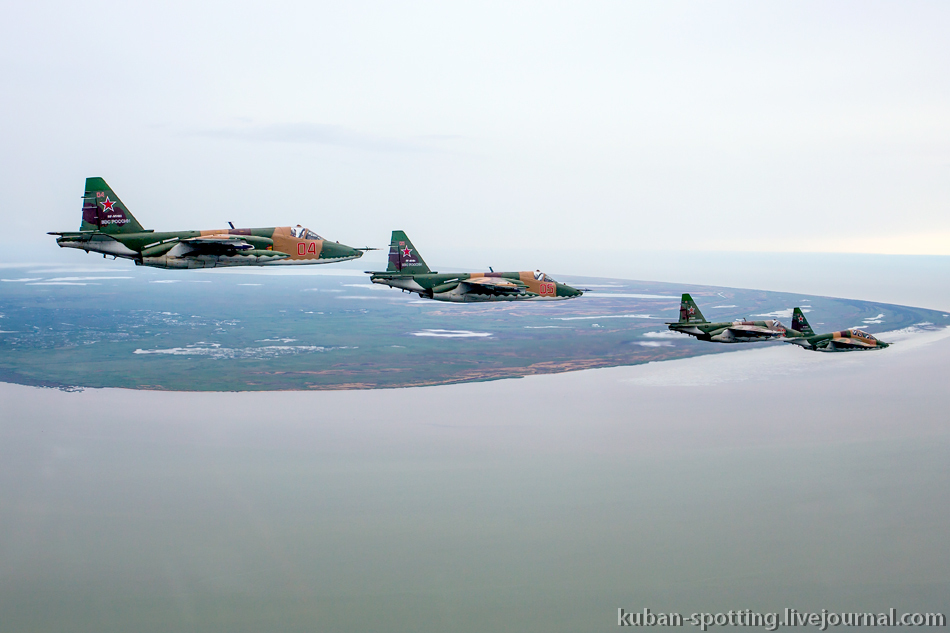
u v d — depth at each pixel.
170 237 49.28
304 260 51.72
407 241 65.50
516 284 66.19
